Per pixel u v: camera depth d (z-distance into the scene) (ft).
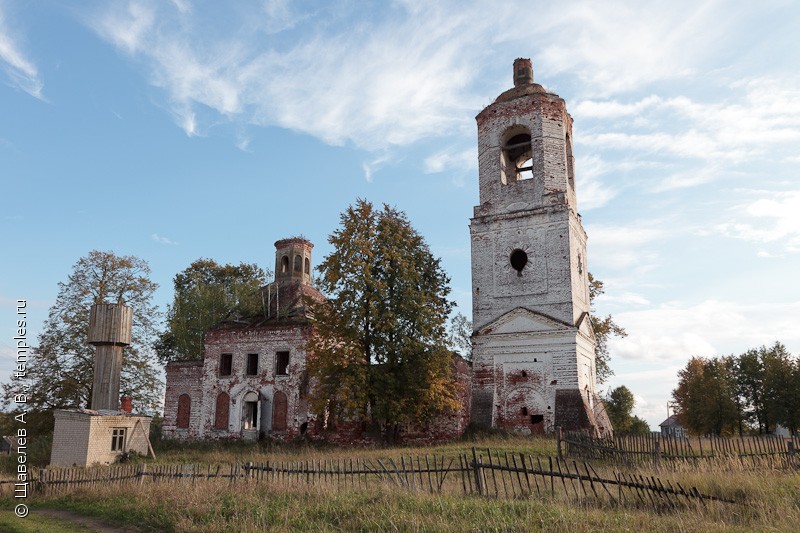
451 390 107.45
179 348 154.10
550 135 117.50
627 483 40.55
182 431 128.06
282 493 45.29
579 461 62.59
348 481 52.01
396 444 106.11
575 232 116.78
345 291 104.73
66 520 46.16
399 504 39.78
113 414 94.84
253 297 140.05
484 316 115.14
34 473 62.28
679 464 54.29
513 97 121.08
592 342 120.57
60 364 130.93
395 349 102.06
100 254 138.82
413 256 110.93
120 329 103.81
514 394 108.88
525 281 113.29
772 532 31.65
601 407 116.26
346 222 108.88
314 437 113.80
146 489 50.85
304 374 118.93
